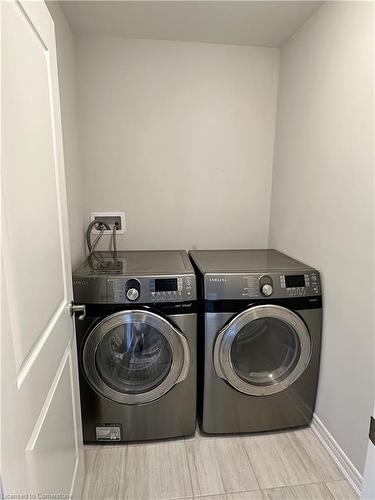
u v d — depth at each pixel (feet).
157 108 7.35
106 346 5.60
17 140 2.63
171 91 7.31
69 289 4.33
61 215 4.01
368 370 4.69
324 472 5.33
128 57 7.06
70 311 4.33
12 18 2.56
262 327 5.98
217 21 6.22
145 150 7.49
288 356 6.12
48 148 3.52
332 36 5.32
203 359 5.79
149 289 5.40
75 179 6.63
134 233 7.83
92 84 7.06
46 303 3.31
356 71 4.76
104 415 5.67
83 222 7.41
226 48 7.27
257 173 7.91
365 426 4.79
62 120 5.72
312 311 5.78
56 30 5.41
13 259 2.48
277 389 5.91
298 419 6.15
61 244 3.97
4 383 2.20
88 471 5.30
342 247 5.20
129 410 5.67
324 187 5.67
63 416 3.85
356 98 4.78
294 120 6.75
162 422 5.80
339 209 5.26
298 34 6.50
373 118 4.45
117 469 5.34
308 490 5.03
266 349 6.18
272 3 5.60
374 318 4.55
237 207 8.02
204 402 5.87
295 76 6.67
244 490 5.03
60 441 3.69
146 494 4.94
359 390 4.90
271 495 4.95
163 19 6.15
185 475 5.26
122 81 7.14
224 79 7.39
